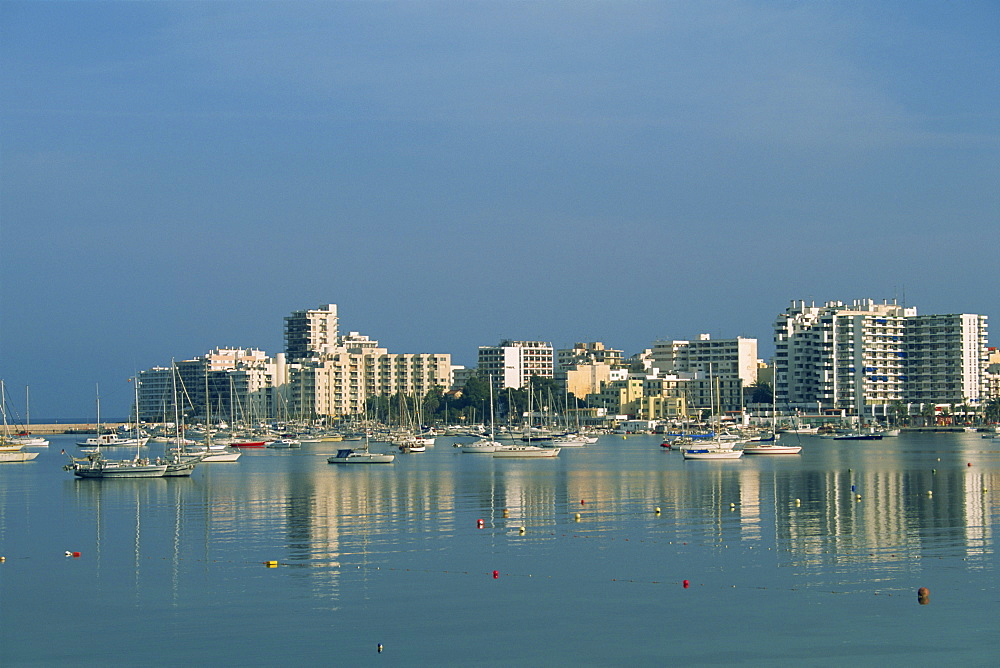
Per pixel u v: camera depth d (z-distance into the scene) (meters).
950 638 72.69
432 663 69.00
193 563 98.19
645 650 71.19
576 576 91.25
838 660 68.81
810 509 134.38
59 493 165.25
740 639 73.12
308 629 75.94
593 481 185.12
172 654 71.00
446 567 95.19
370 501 148.25
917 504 139.75
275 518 127.94
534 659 69.69
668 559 98.12
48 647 72.69
